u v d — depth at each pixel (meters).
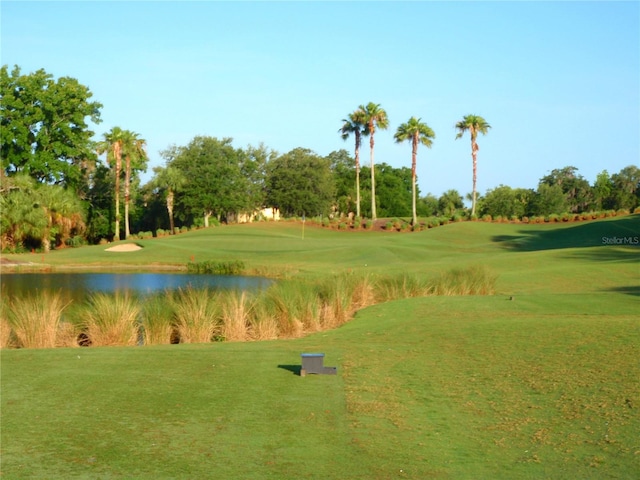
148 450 7.38
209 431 7.99
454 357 11.81
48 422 8.34
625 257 34.50
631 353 10.72
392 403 9.06
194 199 77.88
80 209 62.91
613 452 6.94
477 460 6.98
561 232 57.22
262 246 53.28
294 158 91.19
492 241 55.22
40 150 66.25
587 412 8.19
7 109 64.44
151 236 68.25
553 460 6.87
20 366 11.39
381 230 71.81
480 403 8.93
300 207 89.25
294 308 16.98
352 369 11.12
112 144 67.56
